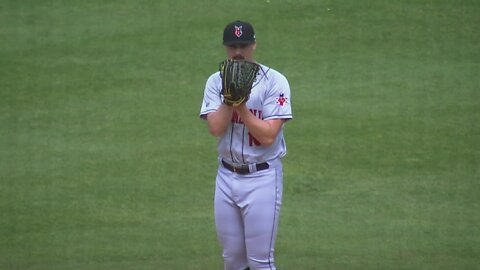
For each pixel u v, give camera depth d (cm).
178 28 4750
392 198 3039
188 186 3177
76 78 4216
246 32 1942
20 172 3291
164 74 4250
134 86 4128
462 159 3350
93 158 3422
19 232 2780
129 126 3728
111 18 4916
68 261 2539
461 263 2495
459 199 3017
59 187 3162
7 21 4903
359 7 4928
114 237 2744
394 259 2542
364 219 2878
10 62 4388
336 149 3466
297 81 4125
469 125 3650
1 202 3020
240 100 1859
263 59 4359
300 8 4947
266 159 1989
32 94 4044
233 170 2003
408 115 3759
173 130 3688
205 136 3631
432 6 4916
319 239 2723
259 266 2039
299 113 3800
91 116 3825
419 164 3319
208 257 2575
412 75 4159
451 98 3912
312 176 3234
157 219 2900
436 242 2677
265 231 2005
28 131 3678
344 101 3916
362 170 3278
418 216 2891
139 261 2541
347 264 2503
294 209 2967
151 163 3375
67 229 2812
